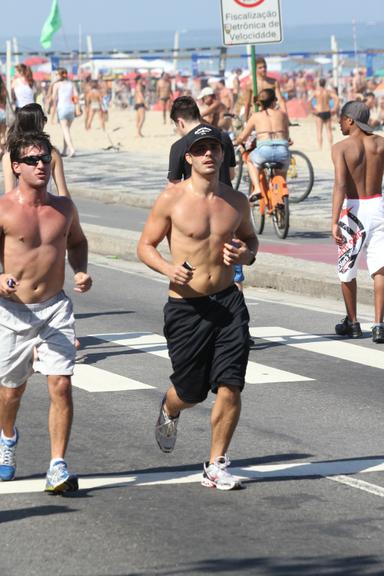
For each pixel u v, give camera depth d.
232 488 14.14
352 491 14.14
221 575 11.36
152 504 13.60
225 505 13.58
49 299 14.05
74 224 14.28
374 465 15.27
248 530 12.69
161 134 90.81
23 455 15.64
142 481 14.53
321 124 75.12
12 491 14.10
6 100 25.03
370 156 23.38
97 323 25.53
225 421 14.24
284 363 21.70
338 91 126.62
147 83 156.62
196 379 14.52
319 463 15.36
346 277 23.80
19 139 13.79
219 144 14.28
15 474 14.81
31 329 13.95
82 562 11.74
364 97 106.50
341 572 11.44
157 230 14.43
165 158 69.50
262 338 24.03
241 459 15.55
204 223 14.24
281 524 12.90
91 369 21.03
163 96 127.62
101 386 19.70
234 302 14.36
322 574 11.38
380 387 19.84
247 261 14.28
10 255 13.87
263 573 11.41
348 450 15.99
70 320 14.08
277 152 38.19
